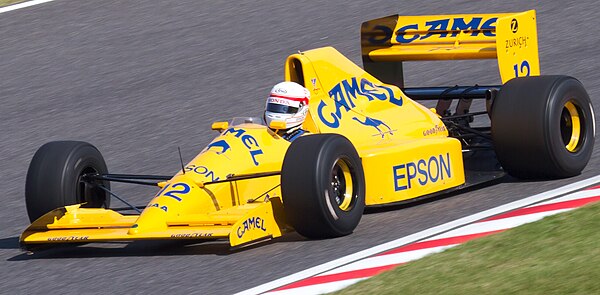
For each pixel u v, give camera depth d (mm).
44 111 48094
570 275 21125
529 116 29719
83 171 29000
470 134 33125
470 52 33094
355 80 30938
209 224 25453
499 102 30391
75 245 28703
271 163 28172
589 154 31000
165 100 48031
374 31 35188
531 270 21688
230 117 45188
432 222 27203
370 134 29969
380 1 59625
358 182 26891
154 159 40594
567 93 30219
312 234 26250
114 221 26766
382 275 22469
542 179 30969
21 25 60000
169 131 43969
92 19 60281
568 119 30938
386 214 28750
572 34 51531
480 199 29312
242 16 59125
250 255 25594
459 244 24469
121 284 24172
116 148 42406
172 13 60375
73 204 28250
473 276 21750
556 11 55219
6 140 44781
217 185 26875
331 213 25828
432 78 48438
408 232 26406
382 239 25969
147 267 25375
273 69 50875
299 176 25625
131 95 49156
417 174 29281
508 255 22984
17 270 26391
